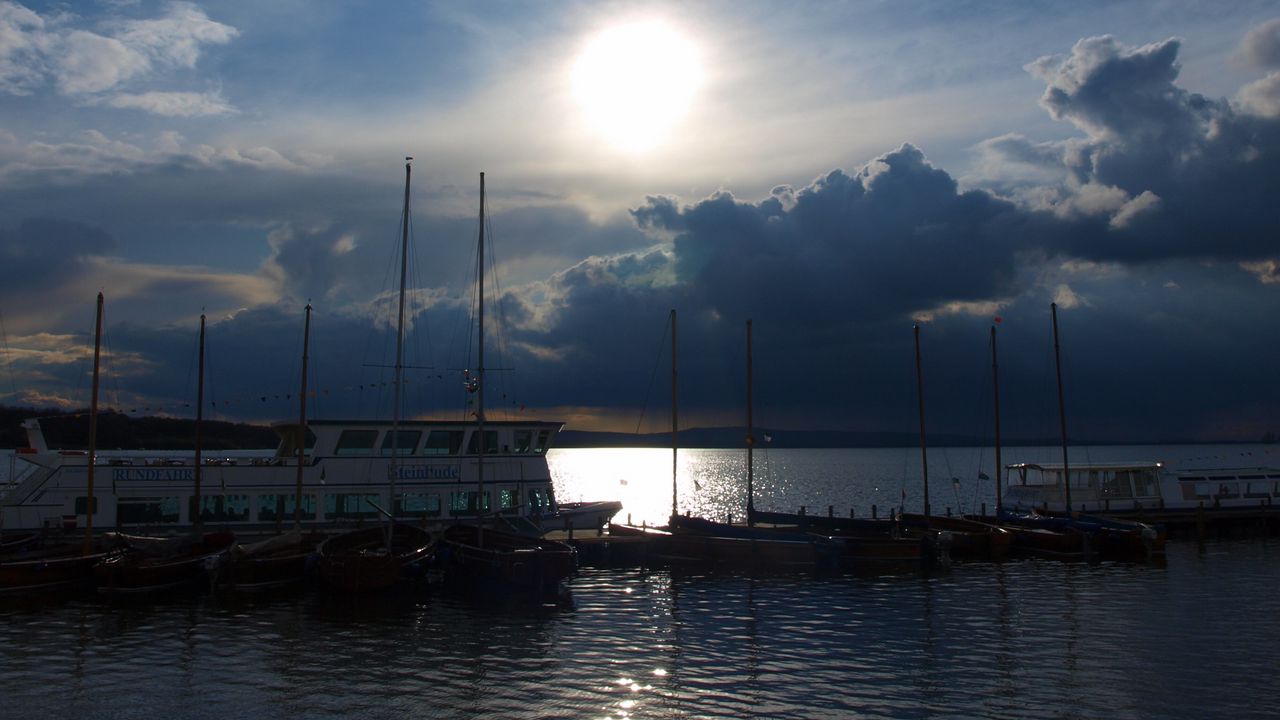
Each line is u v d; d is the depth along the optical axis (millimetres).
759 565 62750
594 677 35594
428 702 32562
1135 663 38000
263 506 59500
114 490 56969
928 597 52094
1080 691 34312
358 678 35250
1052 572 61719
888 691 34188
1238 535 83125
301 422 59125
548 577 51094
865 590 54469
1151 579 58656
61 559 50469
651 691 33969
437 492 62406
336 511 60344
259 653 38656
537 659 38031
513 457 64688
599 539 63625
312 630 42750
